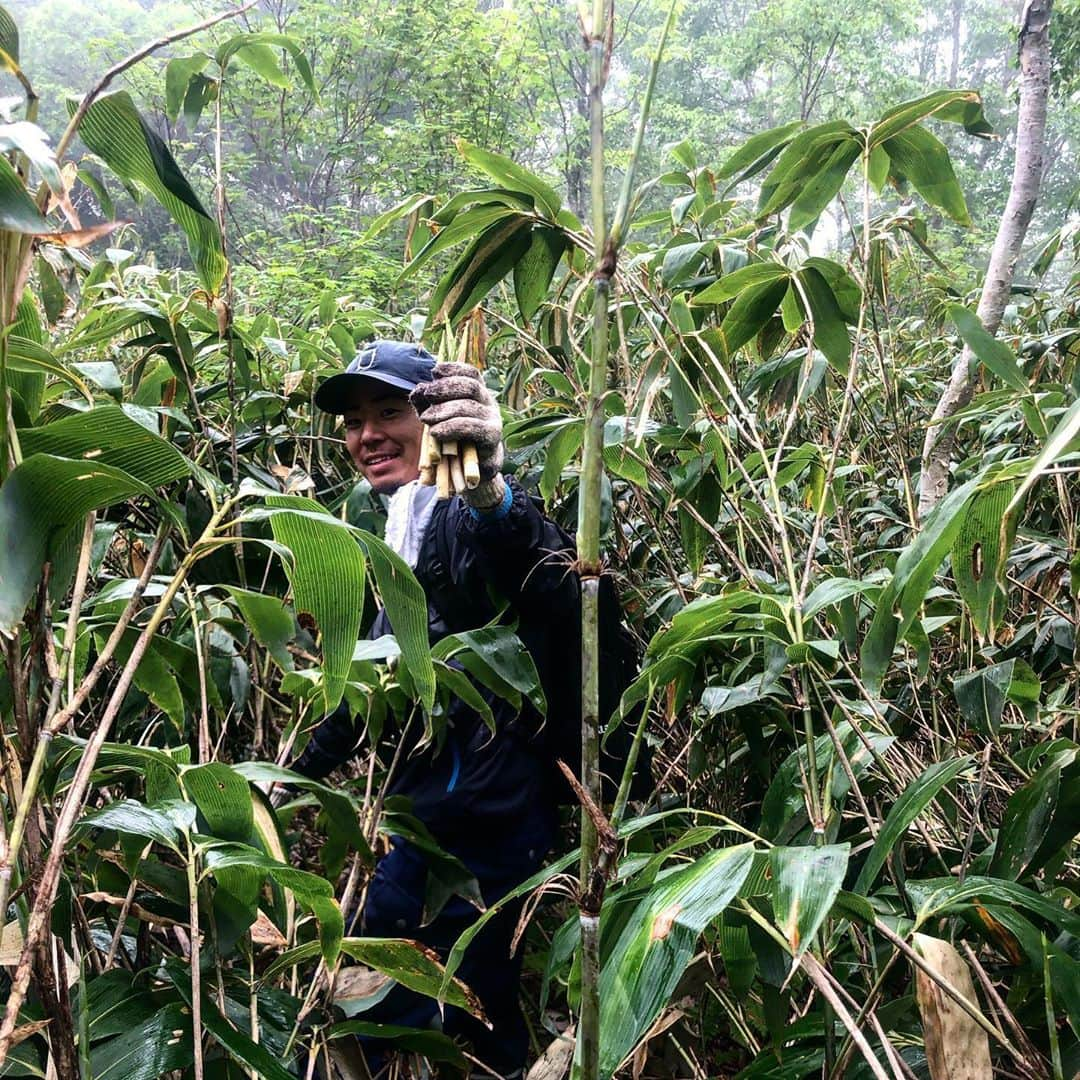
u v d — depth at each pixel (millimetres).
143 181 652
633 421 1365
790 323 1392
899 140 1229
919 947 727
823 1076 856
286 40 1423
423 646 746
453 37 6574
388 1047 1248
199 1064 721
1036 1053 793
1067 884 1161
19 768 593
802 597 1013
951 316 1138
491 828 1271
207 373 2004
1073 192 2537
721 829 783
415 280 3934
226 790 858
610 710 1239
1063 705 1335
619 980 650
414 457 1351
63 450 632
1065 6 5535
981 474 808
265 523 1521
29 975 571
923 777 809
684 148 1696
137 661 633
